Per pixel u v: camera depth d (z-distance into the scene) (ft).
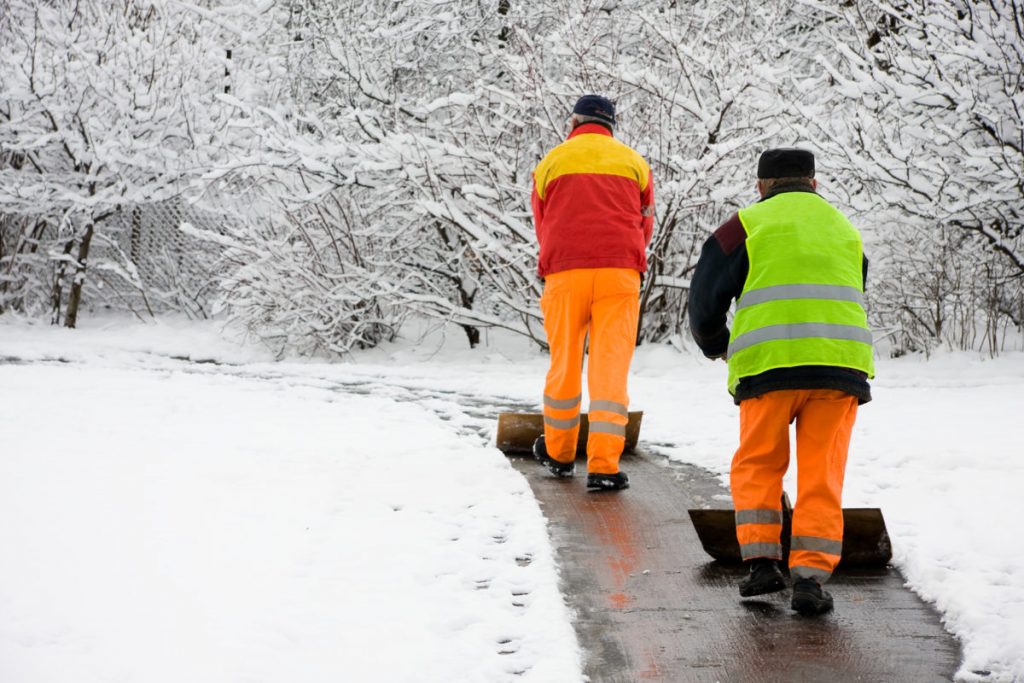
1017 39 61.93
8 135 82.69
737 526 22.34
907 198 64.85
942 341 65.72
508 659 18.54
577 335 32.63
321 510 27.35
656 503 30.22
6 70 80.79
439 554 24.04
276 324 72.90
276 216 74.79
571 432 33.27
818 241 21.99
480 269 71.97
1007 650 19.15
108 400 43.80
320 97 86.48
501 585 22.41
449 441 37.63
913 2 67.56
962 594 21.75
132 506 26.30
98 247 89.45
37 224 85.66
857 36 69.82
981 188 64.54
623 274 32.04
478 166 69.10
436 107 67.92
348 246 74.02
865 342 21.59
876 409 46.03
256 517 26.27
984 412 43.80
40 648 17.74
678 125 69.15
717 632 20.56
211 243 86.84
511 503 28.81
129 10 85.25
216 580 21.45
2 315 84.33
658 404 49.24
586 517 28.58
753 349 21.59
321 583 21.84
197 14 91.66
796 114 67.87
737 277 22.26
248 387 51.52
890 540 24.73
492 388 54.95
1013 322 67.31
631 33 77.87
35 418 38.27
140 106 82.69
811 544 21.40
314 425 40.27
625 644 19.90
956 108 64.18
